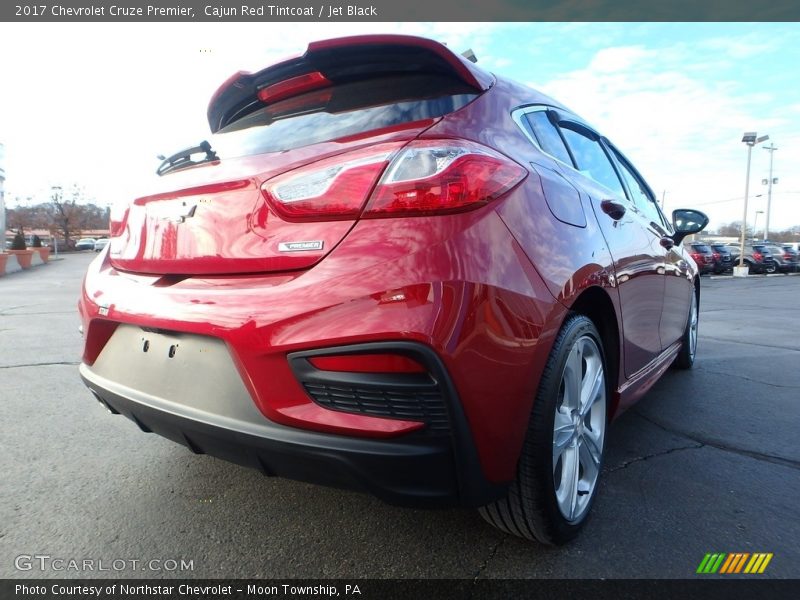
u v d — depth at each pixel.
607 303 2.36
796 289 17.83
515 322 1.66
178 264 1.96
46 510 2.26
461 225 1.59
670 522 2.20
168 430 1.88
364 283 1.53
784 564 1.92
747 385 4.26
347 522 2.19
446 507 1.63
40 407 3.55
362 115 1.95
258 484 2.50
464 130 1.82
